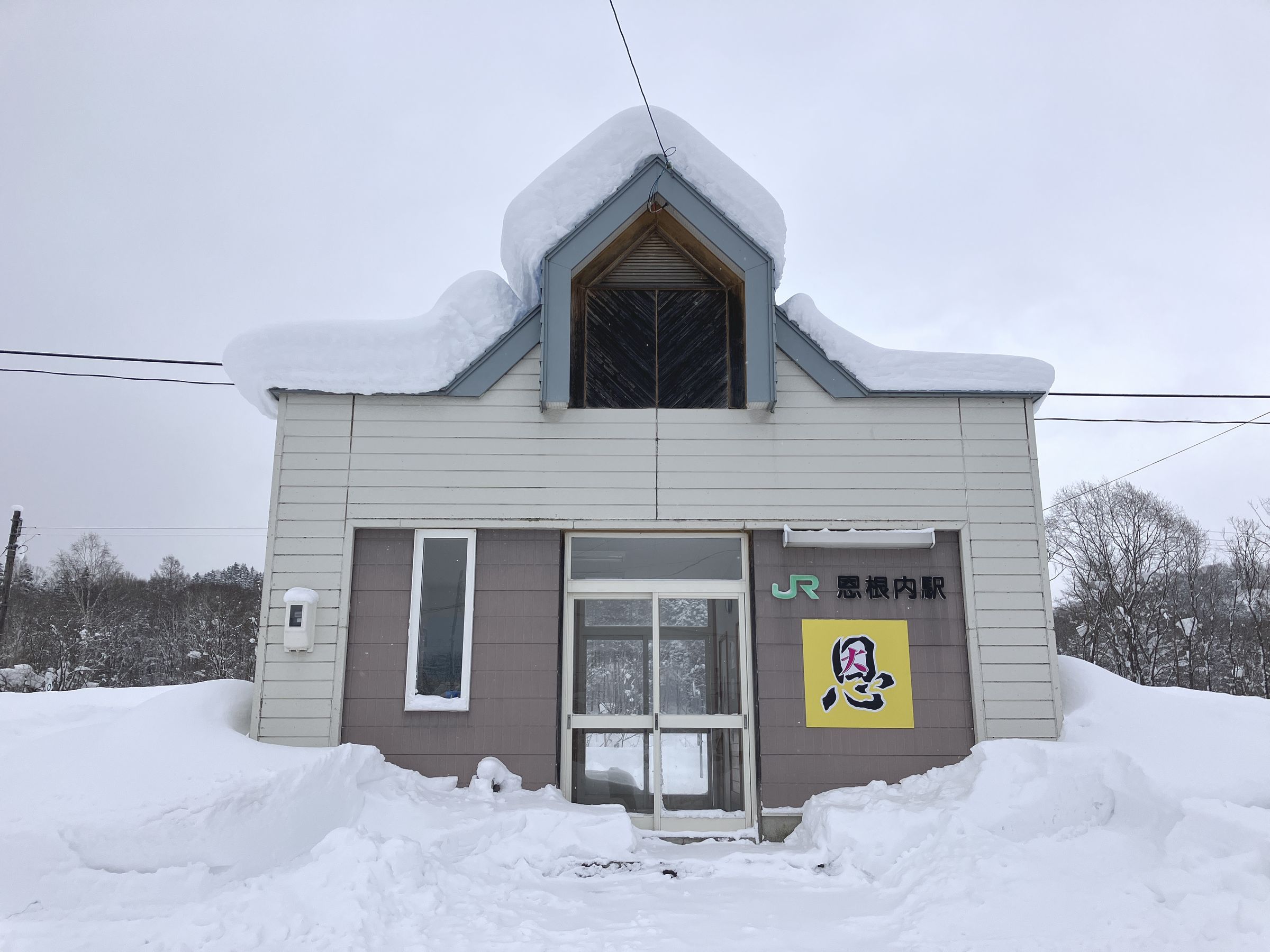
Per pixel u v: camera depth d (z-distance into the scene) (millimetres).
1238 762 6773
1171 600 33219
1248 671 30641
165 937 4340
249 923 4461
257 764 6461
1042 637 7711
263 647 7555
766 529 7934
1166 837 5434
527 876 5809
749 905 5191
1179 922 4348
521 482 7922
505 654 7676
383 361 7953
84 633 38000
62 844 5359
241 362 7887
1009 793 6223
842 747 7539
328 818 6121
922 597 7852
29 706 10250
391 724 7523
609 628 8016
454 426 8008
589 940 4500
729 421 8094
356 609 7734
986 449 8094
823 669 7684
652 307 8609
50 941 4309
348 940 4328
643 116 7961
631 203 8039
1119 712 7562
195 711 7055
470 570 7820
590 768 7734
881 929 4672
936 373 8133
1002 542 7910
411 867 5176
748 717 7793
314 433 7965
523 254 8070
